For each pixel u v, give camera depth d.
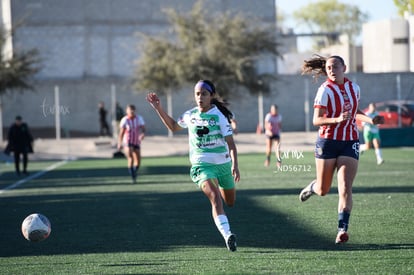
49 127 128.12
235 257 23.14
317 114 24.64
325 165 25.05
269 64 140.12
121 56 141.75
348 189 24.42
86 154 97.12
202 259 23.00
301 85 125.75
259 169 64.56
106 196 45.09
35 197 46.09
